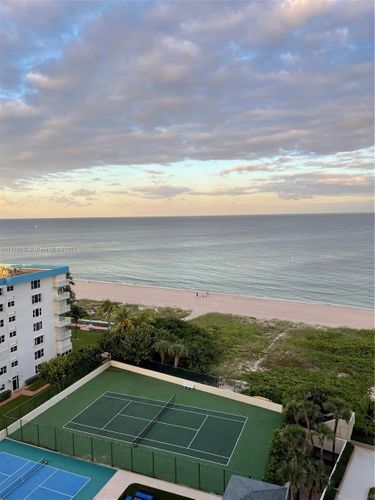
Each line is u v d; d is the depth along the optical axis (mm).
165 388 54906
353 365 68375
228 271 180625
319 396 43531
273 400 51844
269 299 124375
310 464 30625
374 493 34125
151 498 32531
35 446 40656
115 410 48594
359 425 43719
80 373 57781
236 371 64500
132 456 38094
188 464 37938
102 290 141125
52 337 61688
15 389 54781
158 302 120312
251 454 39594
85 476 35969
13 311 54438
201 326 91500
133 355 60344
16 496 33406
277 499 28188
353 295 132625
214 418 46844
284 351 74875
